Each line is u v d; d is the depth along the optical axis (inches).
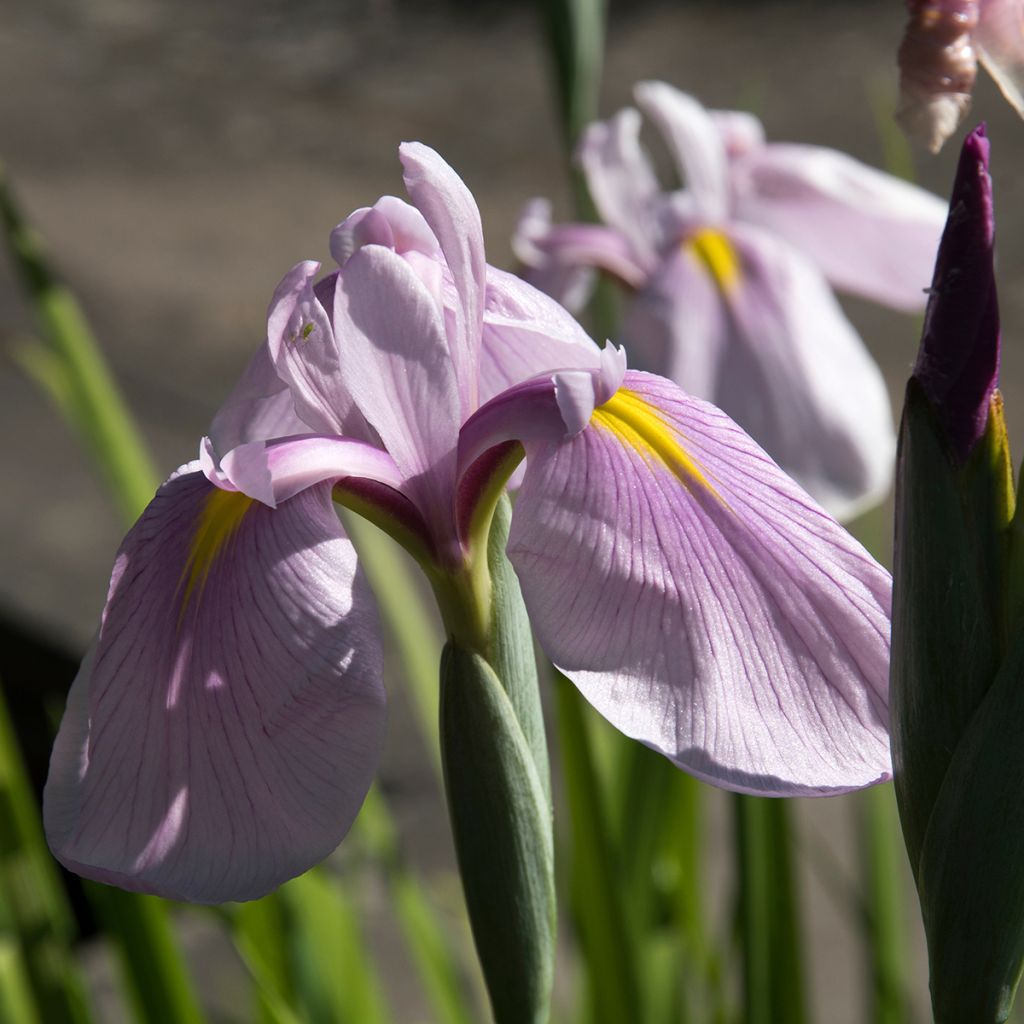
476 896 32.3
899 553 30.8
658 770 42.7
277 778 31.3
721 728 31.0
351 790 31.3
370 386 32.0
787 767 30.9
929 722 30.8
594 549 31.4
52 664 85.6
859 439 41.2
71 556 93.0
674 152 47.9
